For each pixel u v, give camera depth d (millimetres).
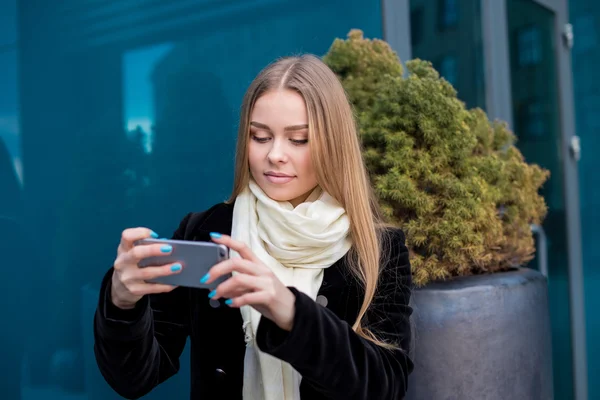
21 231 1590
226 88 1935
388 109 1621
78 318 1679
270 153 1091
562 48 3289
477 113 1834
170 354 1141
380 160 1599
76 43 1670
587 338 3469
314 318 887
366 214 1156
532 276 1666
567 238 3201
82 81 1678
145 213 1781
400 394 1062
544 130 3131
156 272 866
